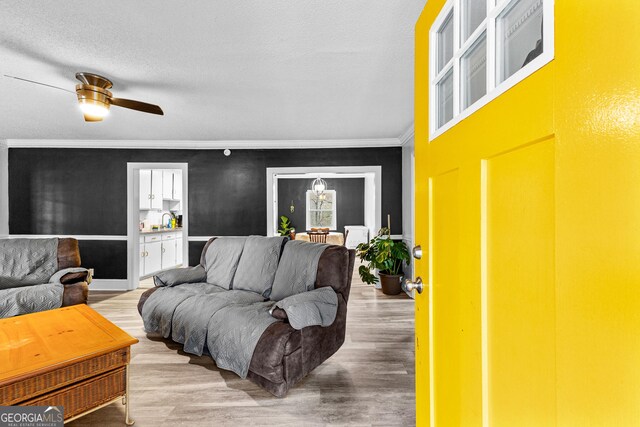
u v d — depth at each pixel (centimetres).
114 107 305
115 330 180
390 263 416
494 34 68
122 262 461
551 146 50
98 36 179
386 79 241
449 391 86
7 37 179
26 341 164
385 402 185
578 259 44
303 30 175
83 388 153
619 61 38
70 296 294
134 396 192
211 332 217
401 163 462
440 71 98
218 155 475
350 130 401
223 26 171
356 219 919
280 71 225
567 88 46
